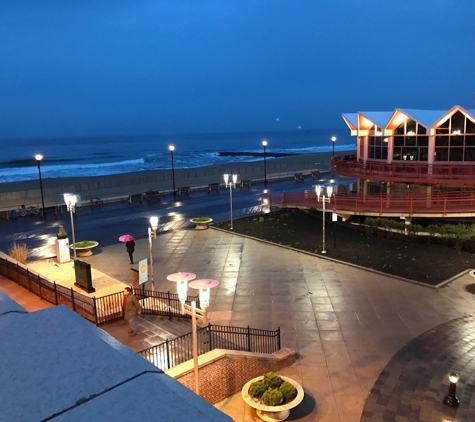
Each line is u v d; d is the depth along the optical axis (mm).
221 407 11695
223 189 52000
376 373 12945
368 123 36406
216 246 26984
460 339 14805
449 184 31266
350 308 17469
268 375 11414
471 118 29703
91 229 32375
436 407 11289
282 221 32938
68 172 89125
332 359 13758
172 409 1454
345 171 35938
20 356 1730
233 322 16422
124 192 50625
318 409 11359
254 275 21609
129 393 1532
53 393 1527
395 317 16594
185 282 11141
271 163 75688
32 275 16625
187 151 164625
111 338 1892
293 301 18281
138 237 29531
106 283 20016
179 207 40719
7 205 42094
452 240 25797
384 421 10812
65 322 1995
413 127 32562
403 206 29266
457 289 19281
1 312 2064
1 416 1427
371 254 24516
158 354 12711
